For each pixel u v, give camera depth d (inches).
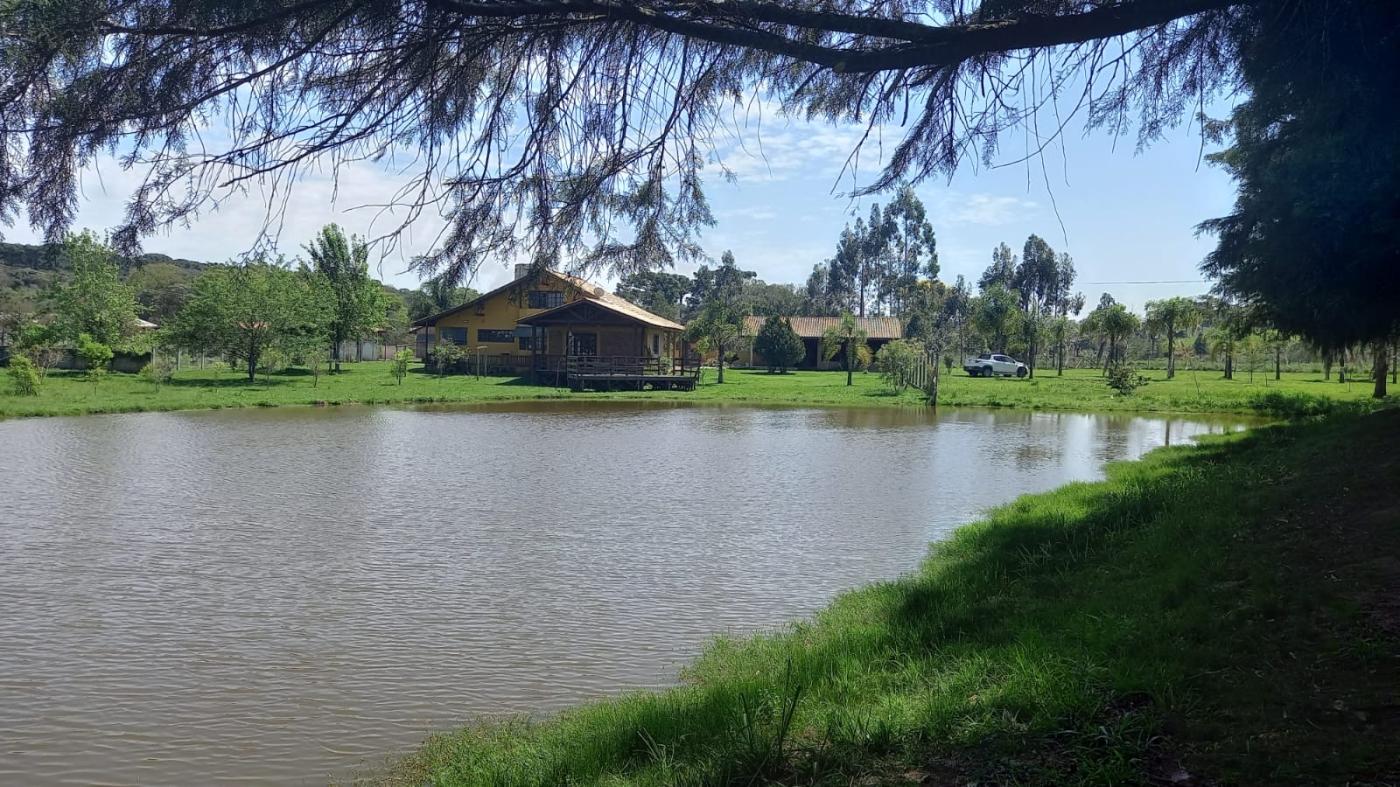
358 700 244.4
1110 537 359.9
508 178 131.0
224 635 295.9
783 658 250.4
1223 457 608.1
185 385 1529.3
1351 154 187.3
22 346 1641.2
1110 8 127.3
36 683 255.0
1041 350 3041.3
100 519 483.8
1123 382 1450.5
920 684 208.1
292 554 407.5
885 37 134.0
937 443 880.3
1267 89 152.6
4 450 763.4
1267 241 377.1
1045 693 179.5
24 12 106.3
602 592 348.2
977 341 2829.7
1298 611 210.7
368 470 674.8
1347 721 150.5
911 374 1617.9
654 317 2071.9
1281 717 155.9
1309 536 282.8
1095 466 711.1
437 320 2050.9
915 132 146.9
